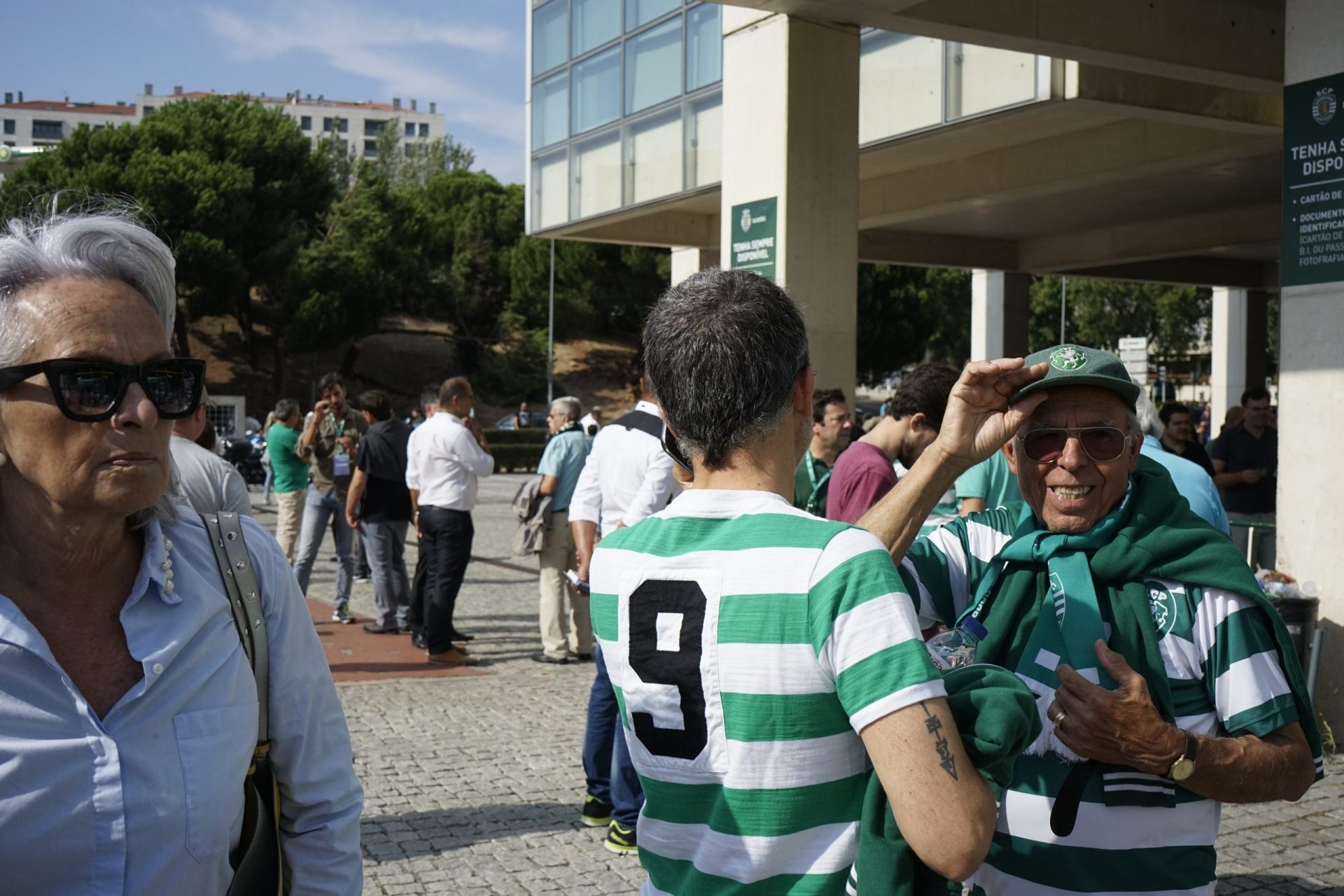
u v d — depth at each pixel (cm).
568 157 1534
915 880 149
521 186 6488
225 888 156
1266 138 1177
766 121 831
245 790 160
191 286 4197
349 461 950
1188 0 857
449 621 817
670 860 161
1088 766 194
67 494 141
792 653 149
